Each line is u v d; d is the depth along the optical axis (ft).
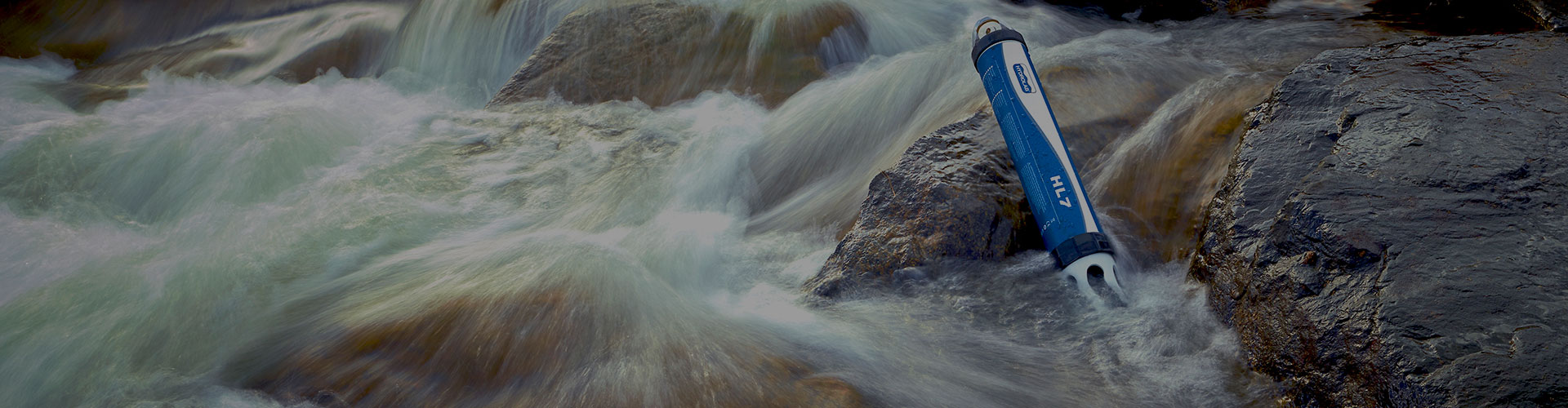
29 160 15.92
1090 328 9.18
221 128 16.19
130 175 15.12
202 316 10.77
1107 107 13.03
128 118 17.63
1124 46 16.19
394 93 23.36
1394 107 9.84
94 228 13.73
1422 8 19.49
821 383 8.61
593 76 19.39
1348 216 8.14
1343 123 9.81
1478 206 8.02
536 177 14.84
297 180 14.79
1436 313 6.96
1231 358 8.52
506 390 8.95
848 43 20.36
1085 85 13.65
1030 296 9.67
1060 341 9.07
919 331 9.41
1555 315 6.70
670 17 20.84
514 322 9.80
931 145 11.72
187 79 25.67
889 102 16.24
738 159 15.15
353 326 10.16
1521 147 8.82
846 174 14.66
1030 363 8.84
